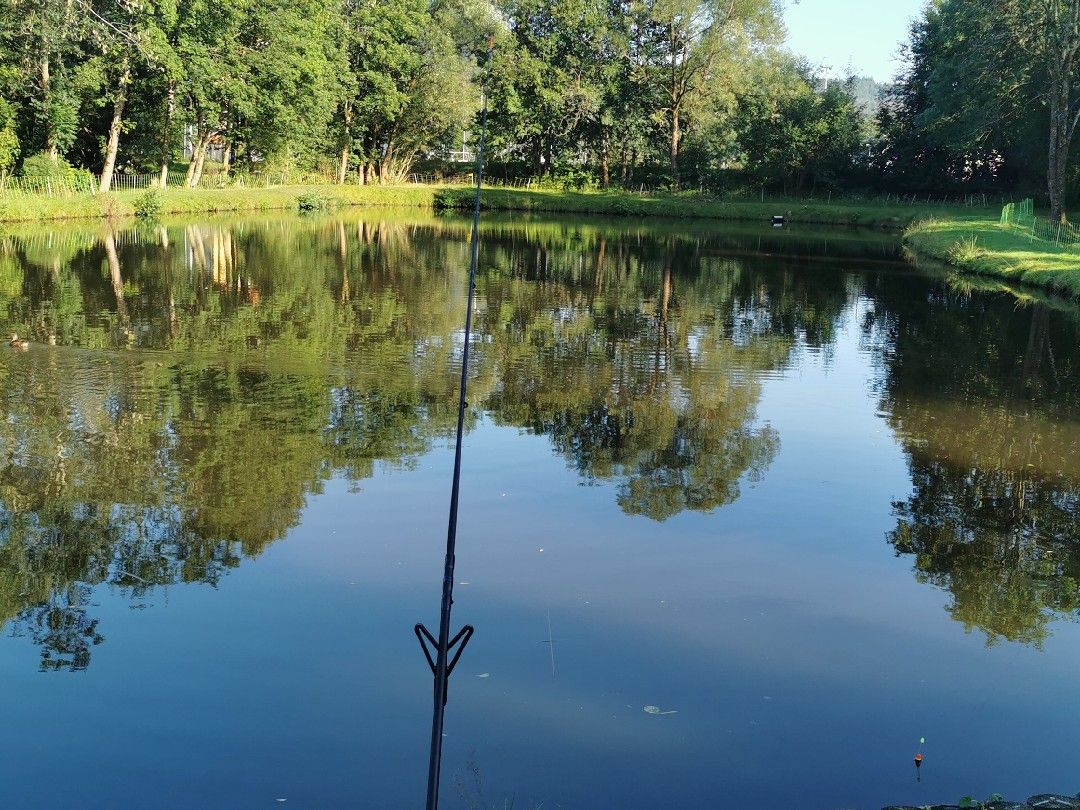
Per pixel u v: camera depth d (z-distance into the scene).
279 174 61.84
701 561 9.77
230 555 9.58
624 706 7.18
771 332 22.09
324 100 55.16
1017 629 8.63
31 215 39.38
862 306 26.27
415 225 49.50
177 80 44.66
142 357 17.05
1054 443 14.15
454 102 63.94
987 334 22.41
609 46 69.75
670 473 12.39
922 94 66.81
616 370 17.83
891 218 58.00
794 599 9.03
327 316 21.53
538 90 67.94
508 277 29.75
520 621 8.38
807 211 61.22
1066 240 39.53
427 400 15.20
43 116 41.44
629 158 75.56
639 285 29.09
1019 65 46.56
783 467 12.80
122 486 11.27
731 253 40.03
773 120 68.50
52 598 8.68
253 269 28.92
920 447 13.81
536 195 67.81
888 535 10.68
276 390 15.39
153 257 30.86
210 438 12.99
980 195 64.75
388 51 61.88
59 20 38.09
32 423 13.43
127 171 52.16
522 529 10.37
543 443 13.37
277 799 6.11
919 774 6.52
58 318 20.14
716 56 65.25
